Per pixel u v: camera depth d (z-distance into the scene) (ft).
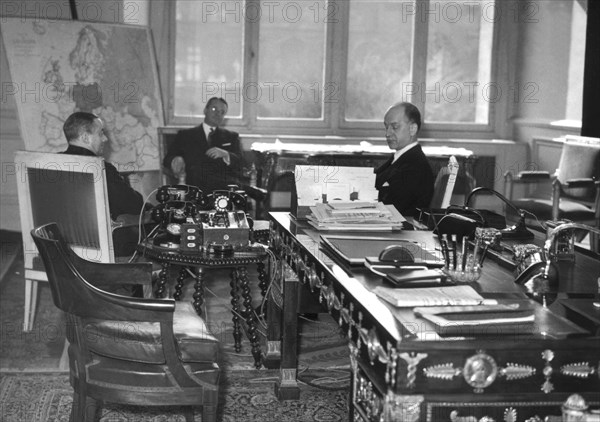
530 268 8.79
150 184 24.23
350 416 8.16
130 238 18.76
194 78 27.43
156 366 9.71
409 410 6.71
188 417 10.28
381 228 11.96
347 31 28.25
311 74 28.25
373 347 7.23
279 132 28.14
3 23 21.99
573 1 27.07
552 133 27.81
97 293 9.35
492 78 29.43
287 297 12.52
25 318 16.20
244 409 12.23
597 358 6.93
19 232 25.13
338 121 28.50
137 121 23.84
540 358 6.86
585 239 25.38
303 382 13.41
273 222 13.69
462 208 12.25
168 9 26.84
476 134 29.60
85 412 9.98
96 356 9.84
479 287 8.54
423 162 15.96
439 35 29.04
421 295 7.75
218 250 13.57
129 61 23.65
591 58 24.43
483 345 6.72
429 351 6.68
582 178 23.82
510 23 29.25
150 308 9.34
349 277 8.77
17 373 13.71
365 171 13.10
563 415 6.68
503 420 6.86
